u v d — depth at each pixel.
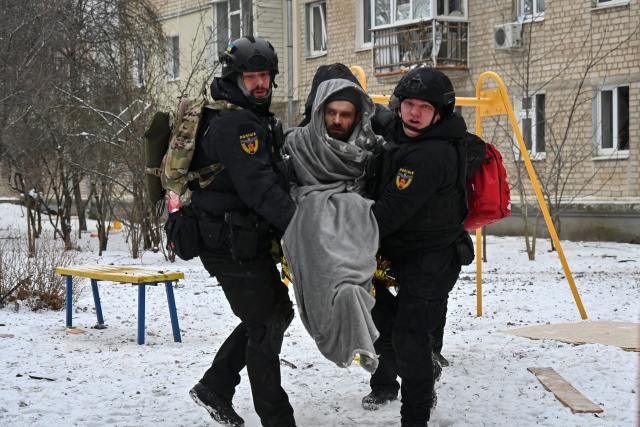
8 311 9.20
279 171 4.20
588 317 8.55
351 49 25.78
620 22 19.41
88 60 17.88
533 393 5.37
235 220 4.15
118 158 16.70
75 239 17.80
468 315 8.90
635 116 19.19
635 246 17.77
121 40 18.27
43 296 9.44
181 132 4.23
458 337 7.41
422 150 4.17
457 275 4.44
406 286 4.37
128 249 17.47
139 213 16.61
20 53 16.55
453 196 4.32
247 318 4.31
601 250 17.19
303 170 4.25
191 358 6.71
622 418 4.80
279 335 4.30
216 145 4.07
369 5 25.28
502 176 4.74
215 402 4.61
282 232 4.13
